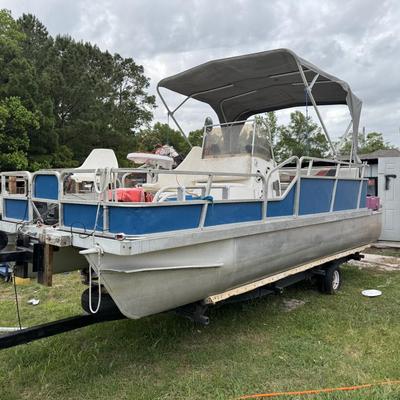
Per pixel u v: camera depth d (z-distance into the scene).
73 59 25.50
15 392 2.79
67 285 5.36
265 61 4.50
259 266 3.68
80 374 3.02
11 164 17.75
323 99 5.92
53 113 22.36
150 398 2.71
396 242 8.81
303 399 2.66
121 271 2.59
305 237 4.31
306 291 5.32
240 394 2.75
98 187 2.97
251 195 4.31
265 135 4.77
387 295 5.12
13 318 4.15
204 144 5.09
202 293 3.23
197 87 5.41
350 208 5.41
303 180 4.30
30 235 3.11
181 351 3.43
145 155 5.03
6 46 20.00
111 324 3.99
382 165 8.95
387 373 3.01
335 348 3.49
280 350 3.45
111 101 29.03
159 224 2.73
